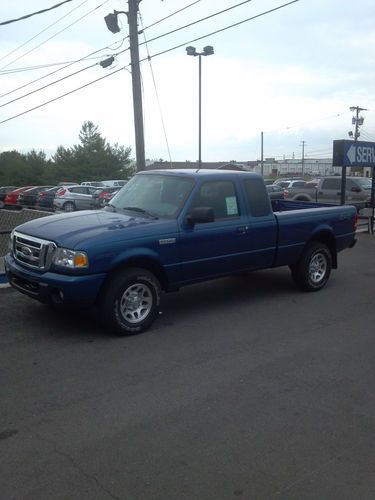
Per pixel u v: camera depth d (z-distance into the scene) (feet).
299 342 19.21
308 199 73.00
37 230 19.71
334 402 14.29
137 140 51.31
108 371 16.21
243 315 22.62
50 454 11.51
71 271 18.08
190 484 10.45
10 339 18.97
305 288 26.68
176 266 20.84
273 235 24.44
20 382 15.33
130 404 13.98
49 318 21.47
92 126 262.88
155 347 18.40
